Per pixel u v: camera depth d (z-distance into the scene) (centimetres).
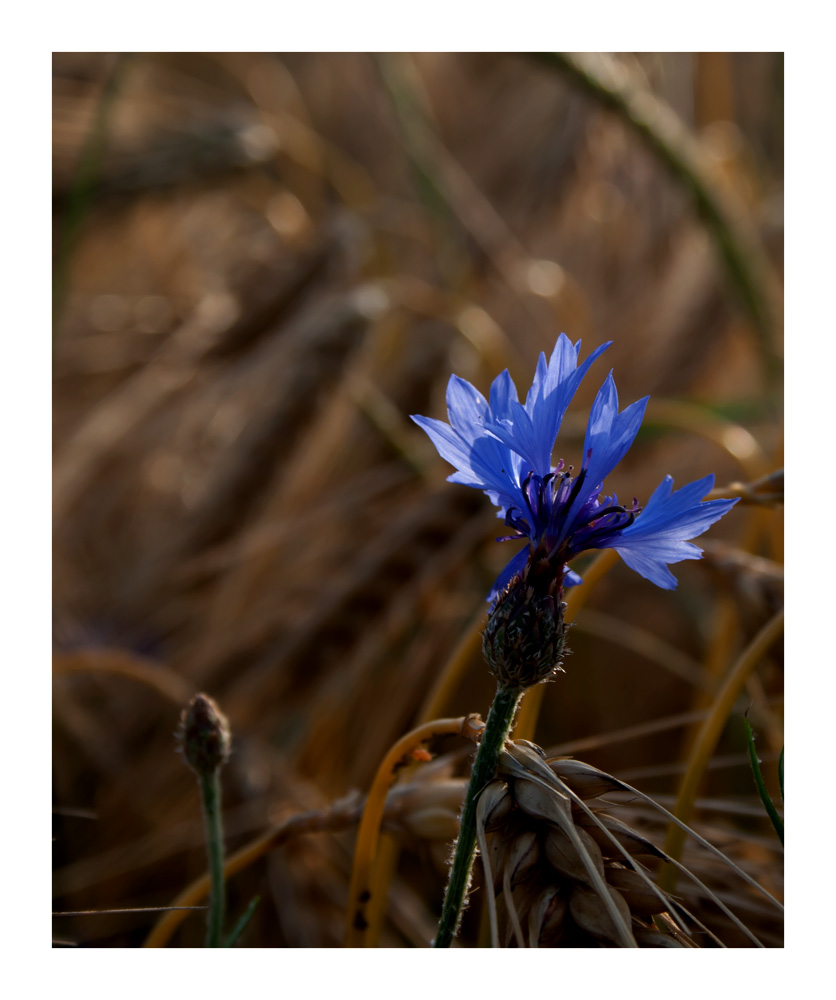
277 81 88
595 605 55
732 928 30
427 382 52
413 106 62
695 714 32
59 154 57
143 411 59
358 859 29
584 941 25
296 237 70
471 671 47
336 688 42
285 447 52
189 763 28
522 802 25
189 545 52
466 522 42
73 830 43
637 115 51
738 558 34
